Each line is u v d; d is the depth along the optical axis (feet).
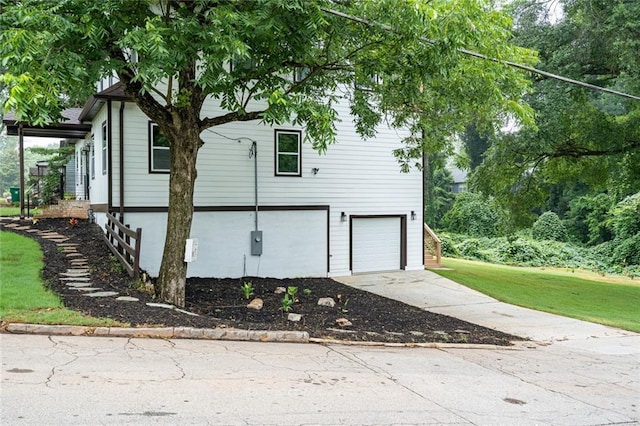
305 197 48.49
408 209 54.85
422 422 14.34
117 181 40.63
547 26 51.98
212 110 43.62
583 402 17.83
